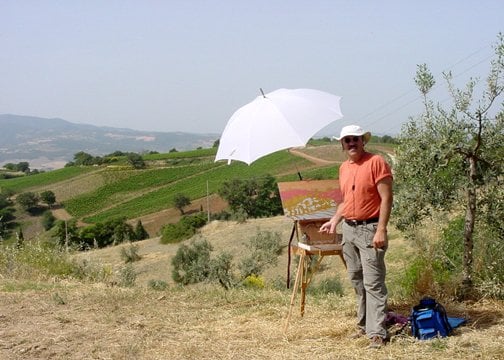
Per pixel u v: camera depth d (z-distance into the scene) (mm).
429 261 6953
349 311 6523
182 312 6953
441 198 6527
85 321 6582
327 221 5879
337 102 6148
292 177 66812
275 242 31219
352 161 5281
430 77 6477
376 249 5098
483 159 6387
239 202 64188
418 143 6520
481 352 4723
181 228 48938
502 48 6102
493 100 6180
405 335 5309
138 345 5531
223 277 23266
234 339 5703
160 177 101500
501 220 6492
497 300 6328
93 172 109625
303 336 5664
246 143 5695
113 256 43406
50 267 11148
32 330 6207
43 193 92812
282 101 5898
